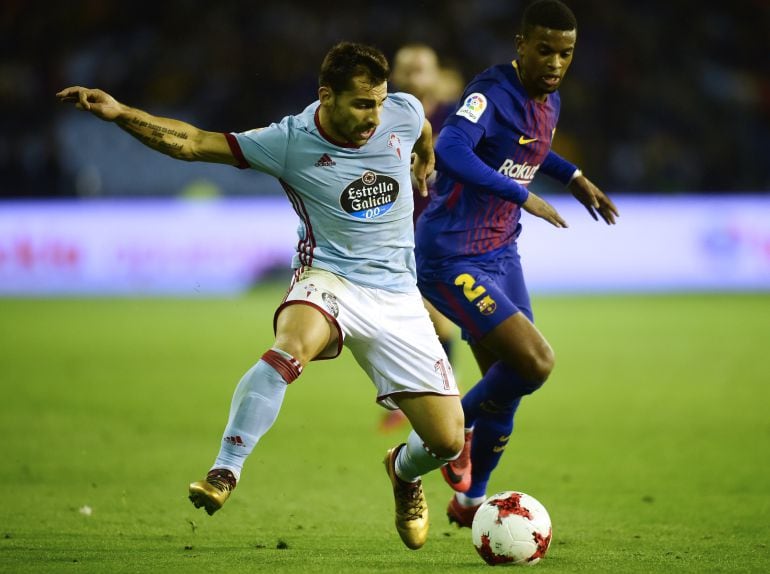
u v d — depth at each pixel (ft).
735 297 224.94
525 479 85.20
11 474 85.71
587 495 79.30
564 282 235.40
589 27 285.23
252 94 272.51
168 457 92.99
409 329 59.93
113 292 235.40
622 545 62.90
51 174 252.42
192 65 278.46
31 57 281.54
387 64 56.24
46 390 126.72
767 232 234.58
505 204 70.79
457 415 59.98
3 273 235.81
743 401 120.57
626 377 137.39
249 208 234.17
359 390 134.00
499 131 69.05
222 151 57.98
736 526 68.74
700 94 279.90
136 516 71.56
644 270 235.20
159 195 254.27
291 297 58.80
